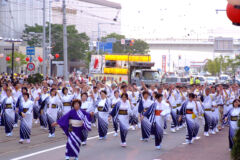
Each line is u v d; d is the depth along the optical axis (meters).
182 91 18.28
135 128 17.80
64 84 20.33
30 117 13.26
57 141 13.79
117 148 12.38
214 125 16.23
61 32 80.38
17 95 17.98
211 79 52.50
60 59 80.50
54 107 14.67
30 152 11.55
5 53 61.03
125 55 38.84
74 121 9.91
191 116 13.35
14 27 84.75
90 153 11.48
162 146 12.86
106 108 13.95
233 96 19.30
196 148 12.48
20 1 85.62
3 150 11.90
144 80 36.97
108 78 39.19
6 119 14.73
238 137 8.23
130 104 13.33
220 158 10.84
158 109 12.18
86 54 86.12
